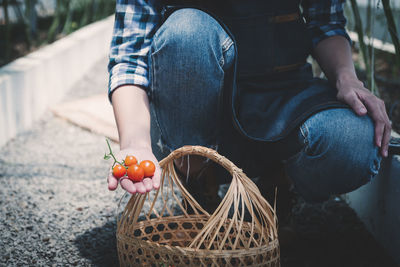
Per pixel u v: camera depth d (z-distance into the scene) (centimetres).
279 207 154
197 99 124
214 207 151
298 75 146
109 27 535
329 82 146
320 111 129
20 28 448
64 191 205
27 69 289
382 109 128
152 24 133
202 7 137
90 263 146
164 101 127
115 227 171
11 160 240
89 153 254
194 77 121
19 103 279
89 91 373
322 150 127
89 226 172
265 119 135
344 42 146
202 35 120
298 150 135
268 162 145
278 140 131
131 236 126
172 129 131
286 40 143
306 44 145
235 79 131
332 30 147
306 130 128
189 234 148
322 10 149
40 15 536
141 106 122
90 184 214
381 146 128
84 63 425
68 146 264
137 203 133
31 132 284
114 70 127
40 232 166
